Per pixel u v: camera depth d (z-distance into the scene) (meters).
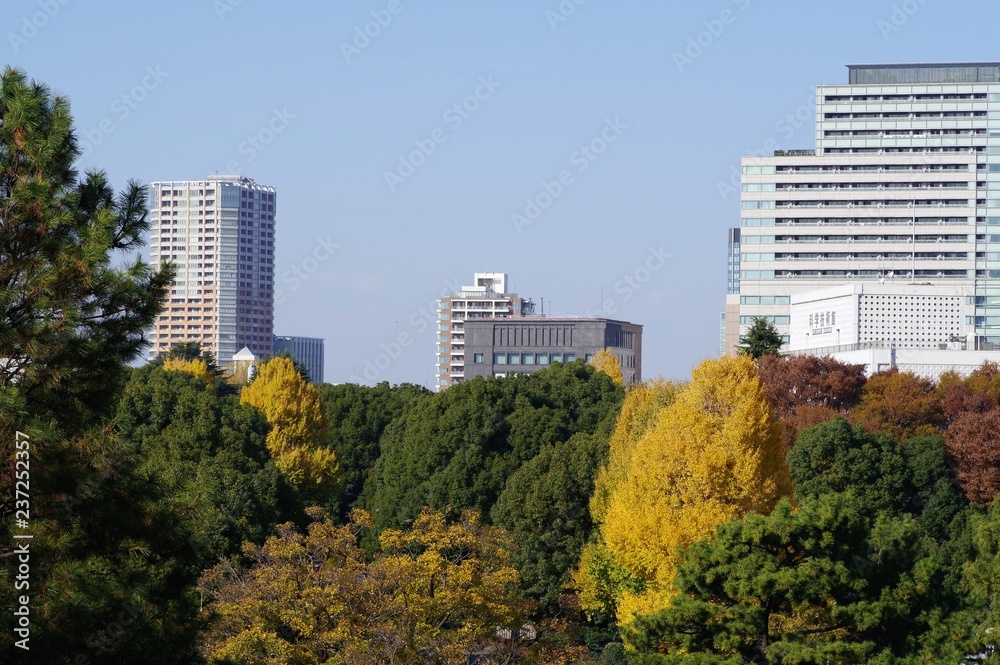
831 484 124.69
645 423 110.62
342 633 68.62
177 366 183.88
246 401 153.88
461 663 69.69
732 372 84.19
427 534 79.62
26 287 42.00
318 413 156.12
